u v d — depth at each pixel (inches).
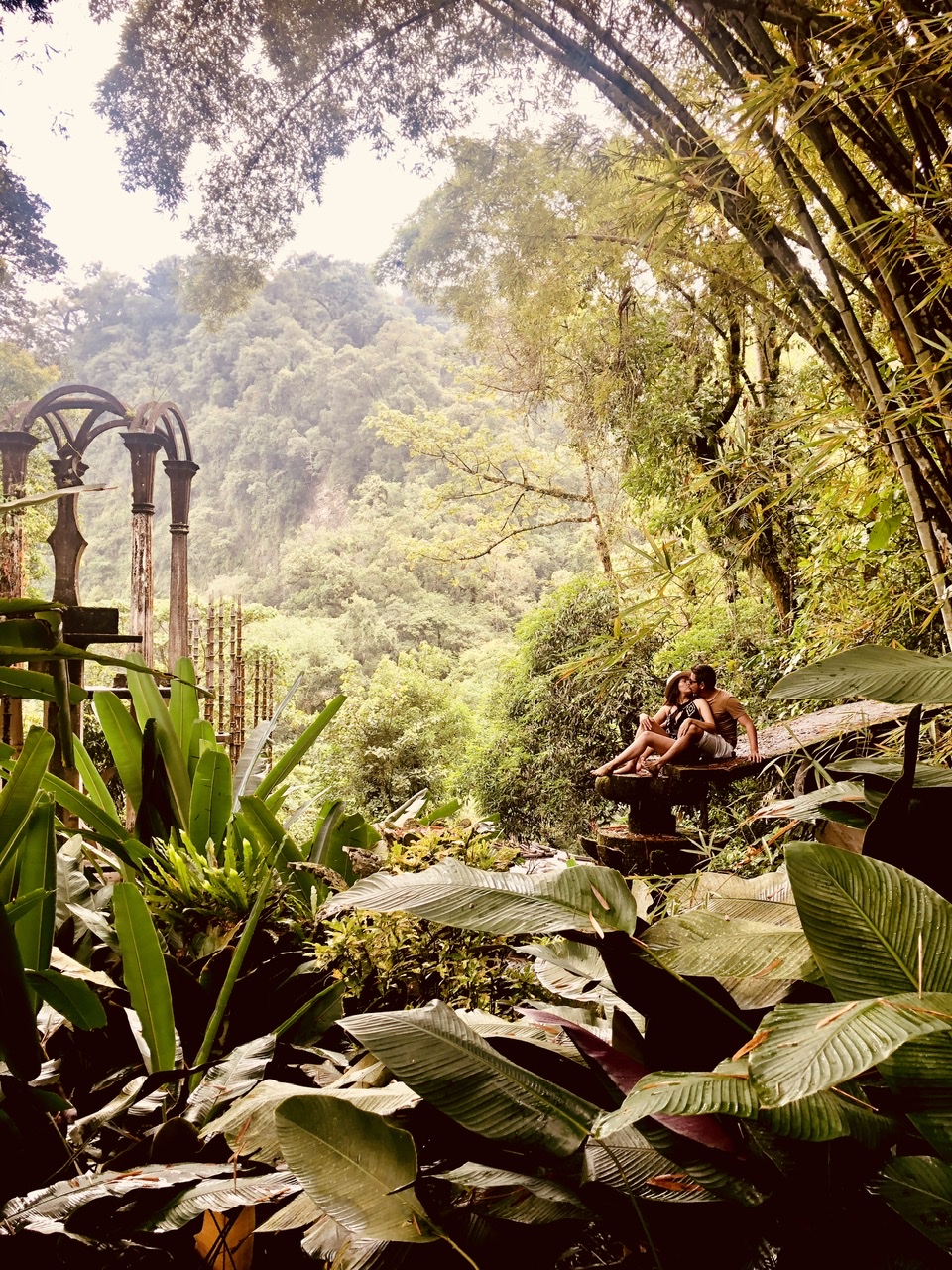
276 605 1357.0
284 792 106.5
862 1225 30.6
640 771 145.6
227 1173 46.2
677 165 57.7
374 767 407.8
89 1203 43.9
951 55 42.8
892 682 38.4
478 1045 39.4
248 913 78.8
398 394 1437.0
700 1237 33.4
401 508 1389.0
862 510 64.2
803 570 108.3
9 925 49.9
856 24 45.1
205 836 96.3
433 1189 38.7
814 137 51.3
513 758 348.8
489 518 500.7
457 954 63.3
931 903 33.2
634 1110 28.7
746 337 208.1
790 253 60.1
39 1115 52.1
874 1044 24.8
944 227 49.4
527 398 300.4
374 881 46.0
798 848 36.2
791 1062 25.6
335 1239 39.0
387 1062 37.9
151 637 163.3
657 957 37.4
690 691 149.3
